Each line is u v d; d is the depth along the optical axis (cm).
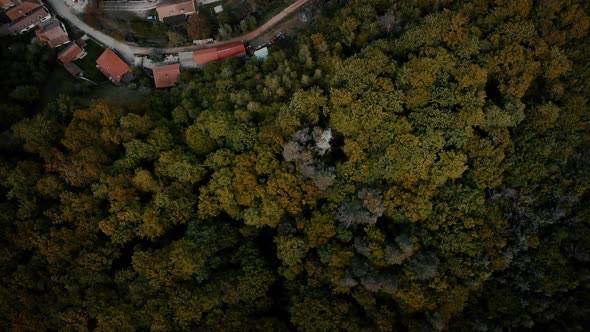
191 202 11900
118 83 14625
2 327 11362
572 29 11900
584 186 11225
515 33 11731
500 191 11219
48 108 13425
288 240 11231
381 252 10825
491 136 11306
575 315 10875
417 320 10788
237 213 11812
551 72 11600
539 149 11319
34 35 15250
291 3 14562
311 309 10950
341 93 11494
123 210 11788
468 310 11044
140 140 12225
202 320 11244
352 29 12631
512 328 10981
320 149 11369
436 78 11631
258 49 14300
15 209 11988
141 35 15088
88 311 11300
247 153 11875
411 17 12656
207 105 12850
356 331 10800
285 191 11412
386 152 11081
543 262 11094
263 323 11131
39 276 11544
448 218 11006
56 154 12112
